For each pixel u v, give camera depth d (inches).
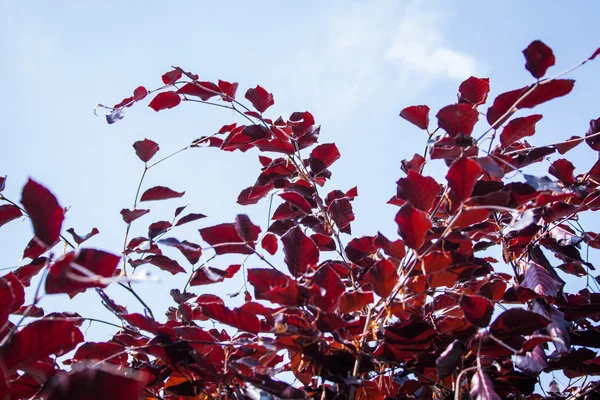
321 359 63.4
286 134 76.0
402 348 64.6
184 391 65.5
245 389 63.0
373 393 68.6
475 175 61.3
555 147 70.7
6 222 69.5
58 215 56.8
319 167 75.0
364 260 71.0
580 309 69.4
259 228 66.7
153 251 72.6
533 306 68.5
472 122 65.0
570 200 72.6
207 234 67.3
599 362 70.7
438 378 62.0
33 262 68.9
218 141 77.9
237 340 64.6
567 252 72.1
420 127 71.4
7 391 55.9
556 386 74.8
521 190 64.3
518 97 64.6
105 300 68.3
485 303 62.4
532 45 63.3
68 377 53.9
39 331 57.3
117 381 53.9
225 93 78.5
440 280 65.2
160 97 78.0
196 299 70.8
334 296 63.8
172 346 64.3
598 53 61.2
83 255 56.9
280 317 63.7
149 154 75.5
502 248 73.9
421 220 61.7
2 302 56.8
